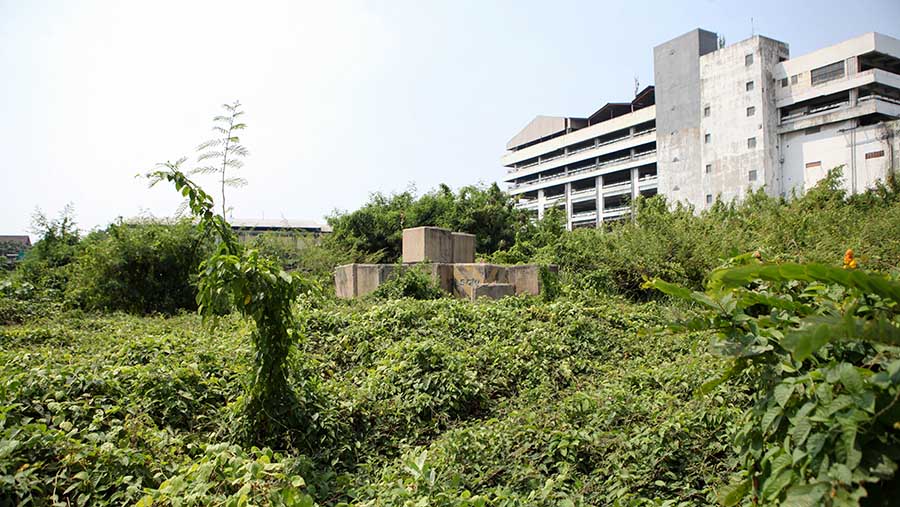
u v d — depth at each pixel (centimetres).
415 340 764
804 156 3672
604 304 1143
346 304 1102
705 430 446
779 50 3809
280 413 488
